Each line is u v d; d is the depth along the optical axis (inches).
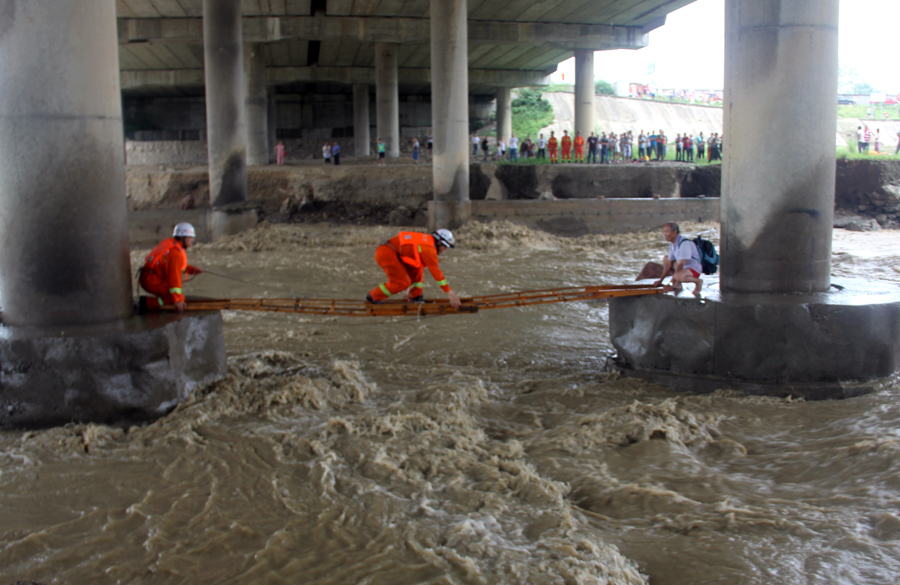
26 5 285.0
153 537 206.4
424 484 241.4
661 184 1237.7
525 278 719.1
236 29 975.0
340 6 1332.4
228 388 333.1
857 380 319.6
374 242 984.3
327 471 249.3
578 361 413.1
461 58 1002.1
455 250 924.0
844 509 209.5
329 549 199.0
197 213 992.9
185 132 2241.6
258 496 232.5
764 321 321.7
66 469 253.6
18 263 296.8
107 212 308.8
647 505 223.3
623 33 1520.7
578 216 1083.9
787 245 338.3
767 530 201.8
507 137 2110.0
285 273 746.2
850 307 315.3
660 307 348.5
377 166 1267.2
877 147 1569.9
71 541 205.3
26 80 288.5
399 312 351.3
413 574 185.2
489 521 214.1
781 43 325.1
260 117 1489.9
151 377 298.2
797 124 329.4
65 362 286.0
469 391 344.2
